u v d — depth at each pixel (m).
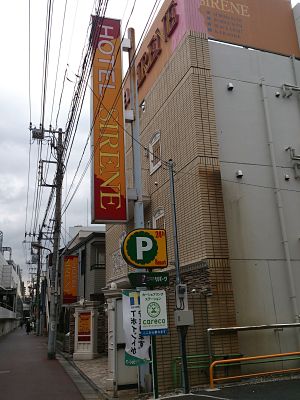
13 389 11.80
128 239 10.09
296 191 13.16
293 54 14.77
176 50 13.75
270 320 11.53
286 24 15.02
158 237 10.30
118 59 14.02
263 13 14.66
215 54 13.37
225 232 11.66
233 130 12.91
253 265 11.86
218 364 10.07
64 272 28.09
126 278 16.88
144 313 9.28
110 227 20.14
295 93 14.16
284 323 11.64
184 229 12.54
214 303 10.89
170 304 10.59
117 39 14.01
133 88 13.31
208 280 11.13
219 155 12.48
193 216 12.08
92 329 18.98
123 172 13.30
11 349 25.66
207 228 11.51
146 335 9.23
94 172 13.05
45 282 49.94
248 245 11.98
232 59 13.59
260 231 12.27
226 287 11.12
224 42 13.70
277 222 12.59
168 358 10.20
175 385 10.05
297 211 12.98
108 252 20.28
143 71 16.34
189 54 12.91
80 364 17.08
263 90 13.64
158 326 9.30
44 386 12.25
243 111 13.24
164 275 9.74
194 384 10.15
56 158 21.58
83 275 28.36
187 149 12.70
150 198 15.05
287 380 10.41
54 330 20.03
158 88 14.98
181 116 13.17
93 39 9.91
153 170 14.98
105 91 13.65
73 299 27.67
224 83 13.23
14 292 66.56
